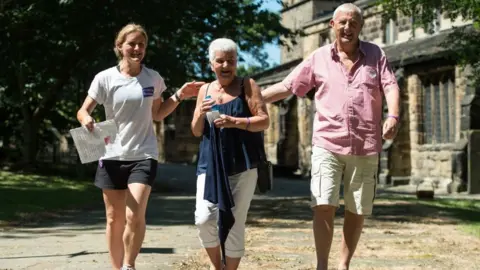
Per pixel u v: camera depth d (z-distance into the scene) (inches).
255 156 214.1
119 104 230.4
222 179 208.7
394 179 1170.0
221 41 215.3
